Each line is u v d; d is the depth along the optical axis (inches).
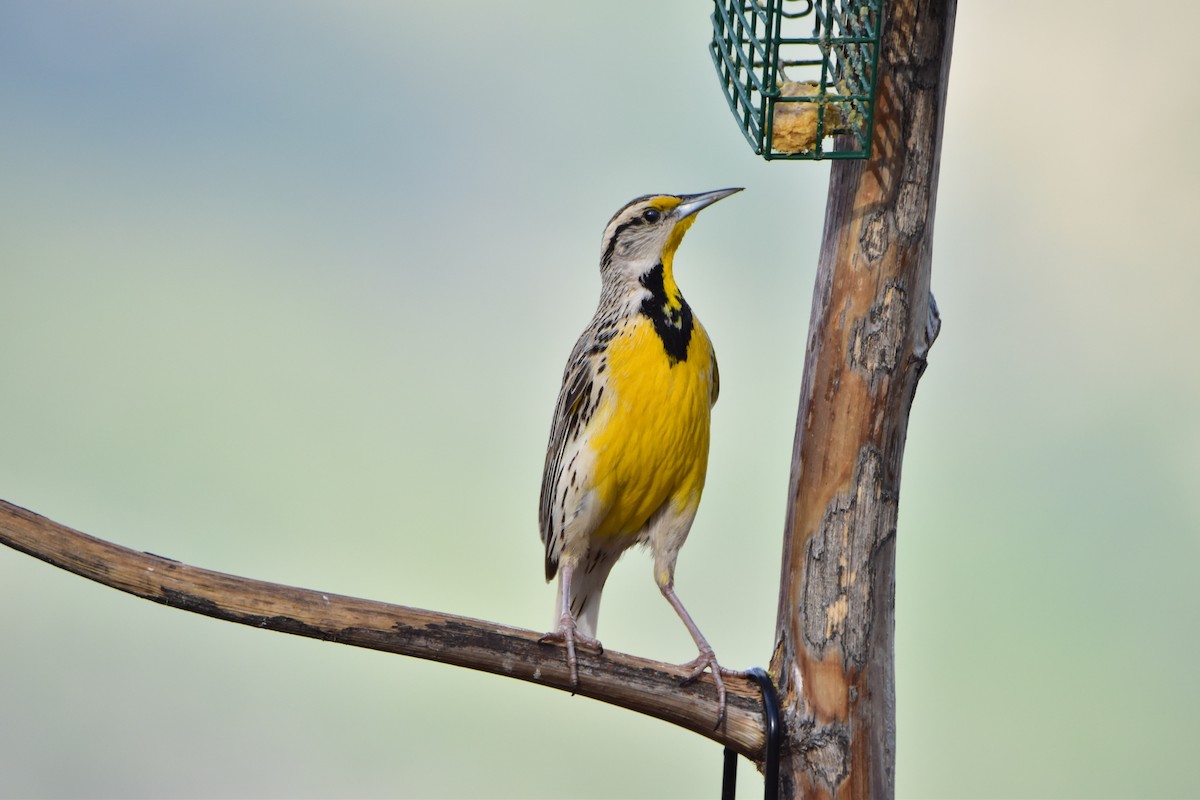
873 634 296.4
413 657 289.3
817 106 279.4
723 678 304.0
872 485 293.4
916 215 286.4
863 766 296.7
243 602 278.5
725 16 296.8
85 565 273.1
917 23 280.7
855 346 290.7
